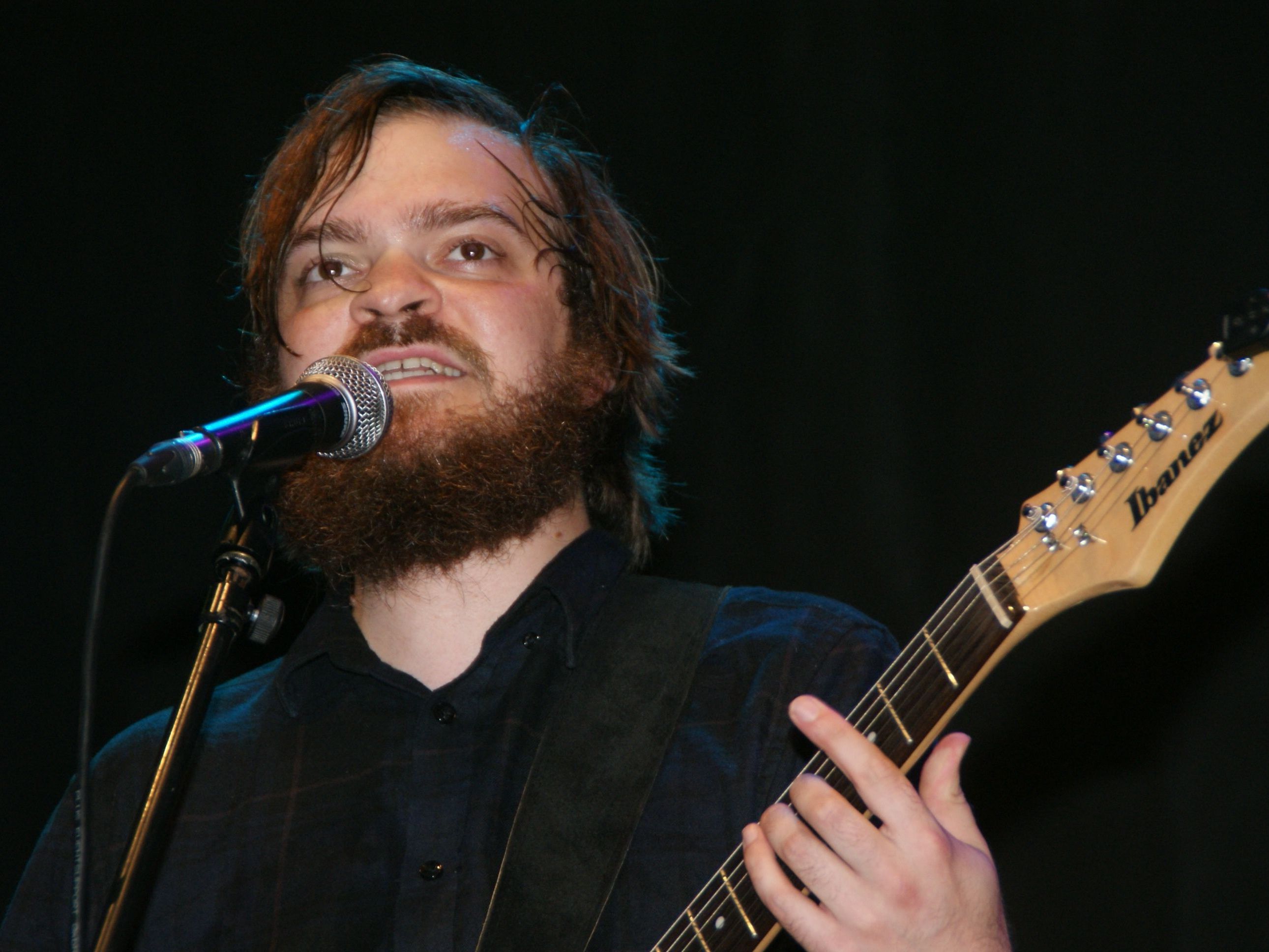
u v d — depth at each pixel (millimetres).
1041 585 5203
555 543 7512
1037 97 11094
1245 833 9773
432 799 6633
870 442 11359
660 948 5750
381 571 7129
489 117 8430
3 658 12625
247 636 5809
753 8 11984
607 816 6504
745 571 11539
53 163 13188
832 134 11688
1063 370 10797
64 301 13070
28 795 12398
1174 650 10070
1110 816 10047
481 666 7035
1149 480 5000
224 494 12625
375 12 12836
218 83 13102
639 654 7098
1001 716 10383
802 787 5090
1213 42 10625
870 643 6828
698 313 11883
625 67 12281
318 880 6598
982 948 4922
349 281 7727
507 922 6246
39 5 13195
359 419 6359
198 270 12953
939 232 11320
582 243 8320
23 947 7227
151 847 5234
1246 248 10398
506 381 7242
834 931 4934
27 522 12812
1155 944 9852
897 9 11570
